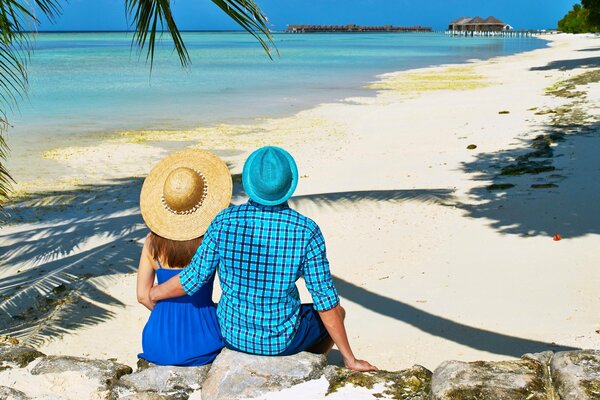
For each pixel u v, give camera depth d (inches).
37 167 641.6
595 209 406.0
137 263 375.9
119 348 273.6
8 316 307.4
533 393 126.8
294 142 748.0
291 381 139.6
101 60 2431.1
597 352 135.8
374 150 674.2
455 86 1320.1
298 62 2373.3
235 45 4407.0
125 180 587.5
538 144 603.8
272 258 133.6
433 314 281.6
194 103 1129.4
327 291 134.9
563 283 301.6
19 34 229.8
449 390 127.7
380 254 369.4
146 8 243.4
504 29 6747.1
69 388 151.0
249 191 132.3
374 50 3523.6
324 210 458.0
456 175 534.6
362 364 143.8
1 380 154.5
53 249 405.4
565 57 2124.8
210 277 143.6
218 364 143.6
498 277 318.0
